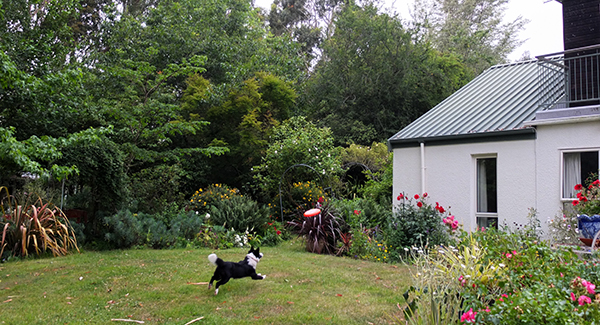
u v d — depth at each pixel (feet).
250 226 38.65
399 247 28.25
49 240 27.81
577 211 24.67
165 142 46.96
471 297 12.35
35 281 20.62
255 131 54.34
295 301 17.42
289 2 124.67
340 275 22.40
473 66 95.45
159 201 39.52
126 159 41.37
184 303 17.06
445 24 105.60
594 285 12.07
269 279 21.22
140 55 56.85
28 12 36.78
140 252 29.17
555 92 32.68
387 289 19.54
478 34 97.86
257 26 93.35
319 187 48.49
